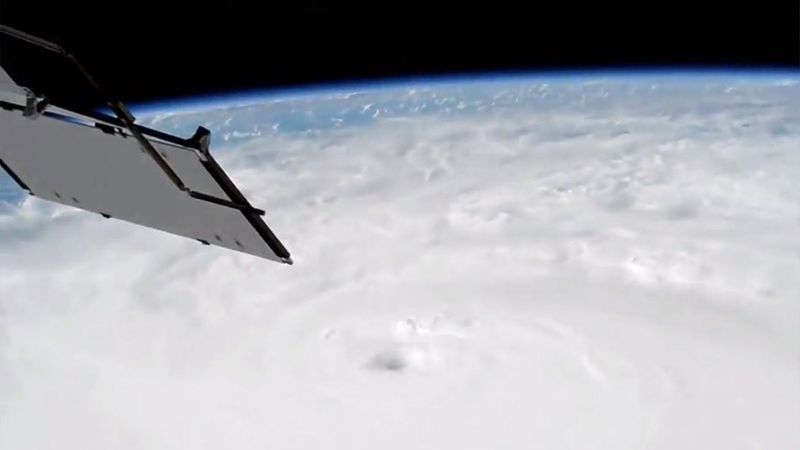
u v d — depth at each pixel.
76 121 1.91
